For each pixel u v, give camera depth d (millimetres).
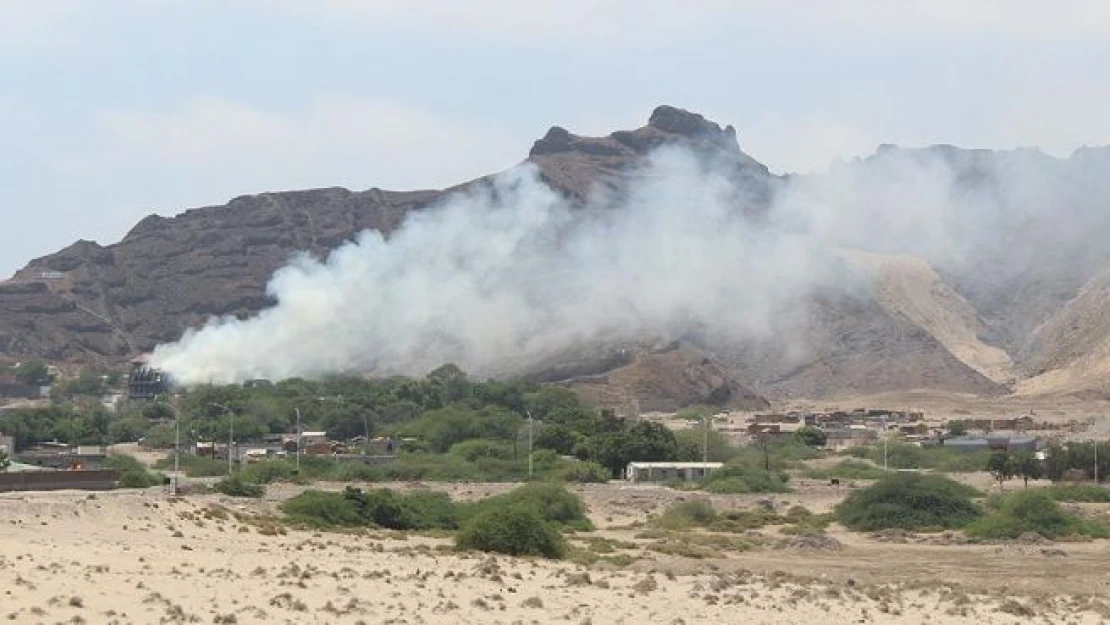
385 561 181875
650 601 150125
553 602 143125
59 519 189500
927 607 158875
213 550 180250
